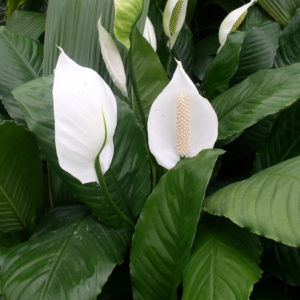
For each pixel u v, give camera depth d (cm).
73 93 43
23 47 80
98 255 56
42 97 57
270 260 65
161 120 56
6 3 128
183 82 54
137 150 63
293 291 69
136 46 58
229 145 84
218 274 50
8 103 74
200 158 51
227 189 55
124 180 62
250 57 85
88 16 67
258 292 62
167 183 53
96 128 45
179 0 68
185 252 50
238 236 55
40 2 129
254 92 65
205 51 105
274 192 50
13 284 52
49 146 57
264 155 73
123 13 51
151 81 61
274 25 86
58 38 70
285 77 63
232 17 73
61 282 52
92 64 68
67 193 74
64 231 59
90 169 48
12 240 65
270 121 79
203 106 55
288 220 47
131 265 55
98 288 53
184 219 51
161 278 54
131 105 73
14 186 59
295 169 51
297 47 85
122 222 62
